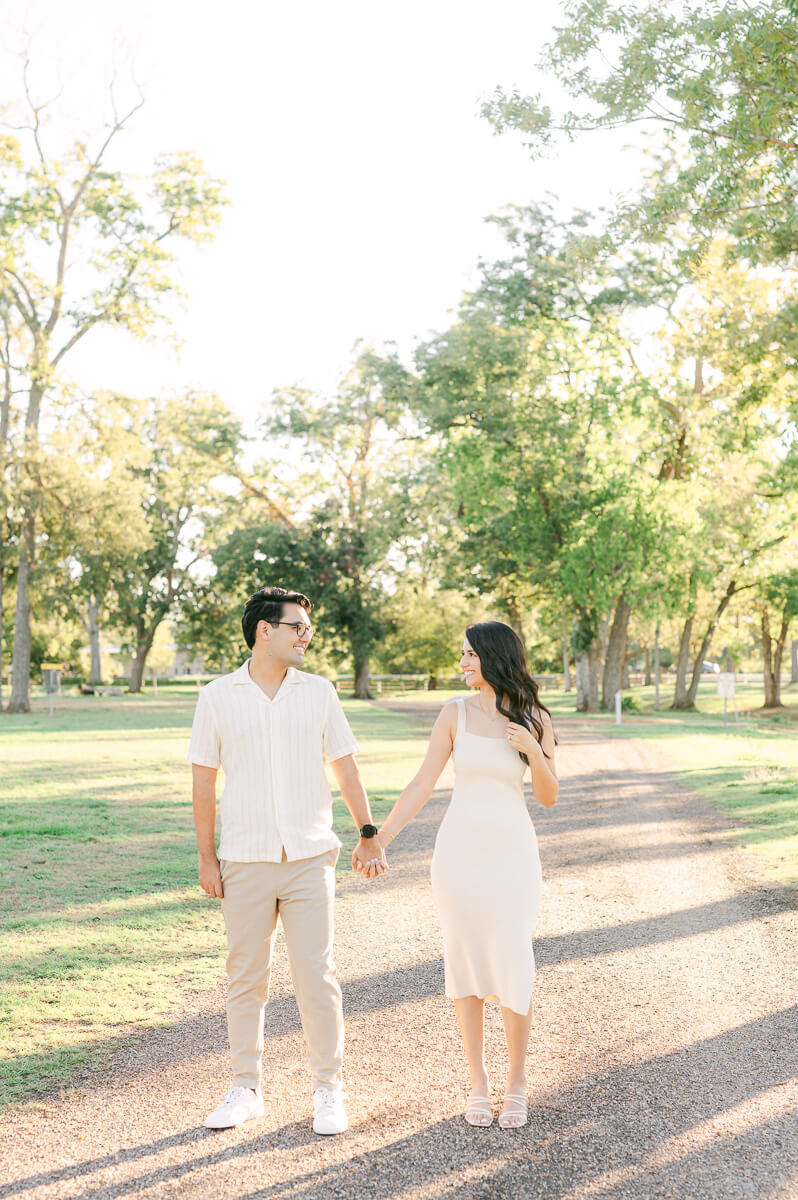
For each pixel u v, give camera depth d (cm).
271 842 385
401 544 4644
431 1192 326
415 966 599
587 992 544
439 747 411
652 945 639
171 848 985
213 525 5909
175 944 645
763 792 1393
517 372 3725
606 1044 463
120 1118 387
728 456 4159
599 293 3700
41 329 3769
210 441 5072
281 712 391
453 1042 469
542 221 3716
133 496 3856
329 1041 386
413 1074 429
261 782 388
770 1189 326
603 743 2442
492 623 411
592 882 835
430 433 4016
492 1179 335
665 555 3634
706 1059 442
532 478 3931
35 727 2969
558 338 3903
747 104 1209
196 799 396
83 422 3903
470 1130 372
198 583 6303
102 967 595
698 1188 327
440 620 7144
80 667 7756
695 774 1694
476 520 4194
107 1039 476
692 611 4238
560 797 1411
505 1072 430
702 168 1269
